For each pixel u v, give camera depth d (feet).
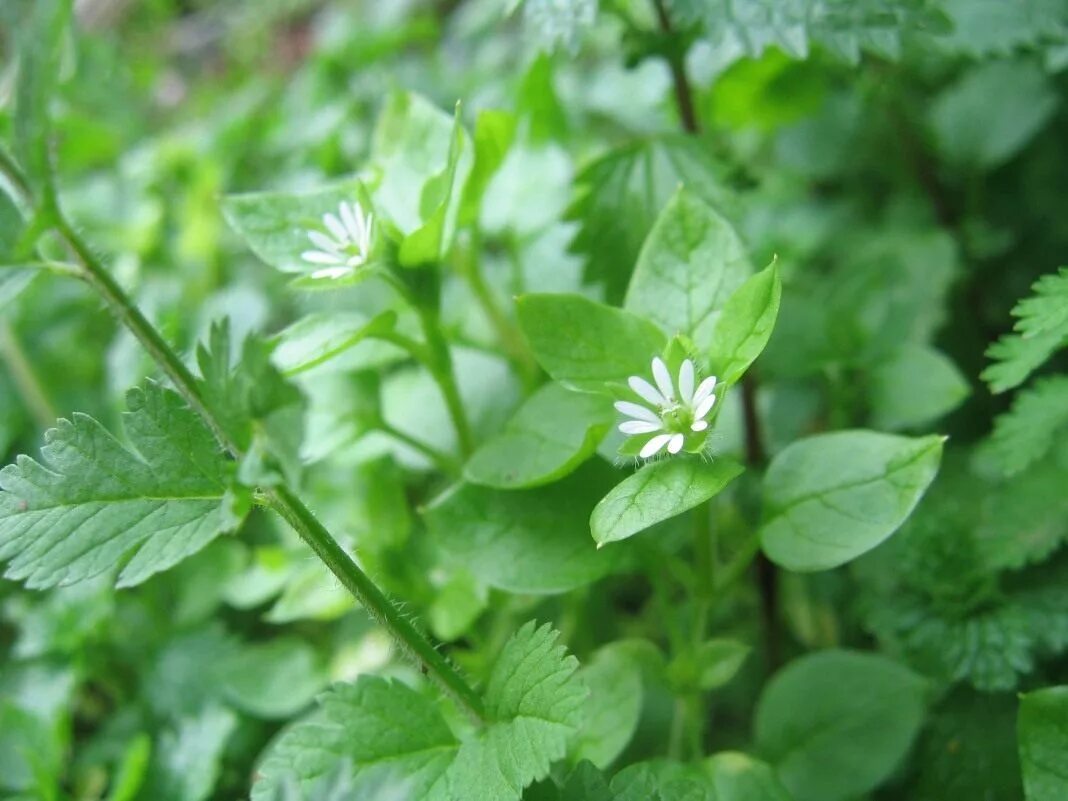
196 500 0.32
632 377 0.31
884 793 0.42
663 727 0.43
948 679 0.38
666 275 0.36
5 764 0.46
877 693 0.39
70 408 0.65
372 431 0.47
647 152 0.45
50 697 0.50
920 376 0.47
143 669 0.52
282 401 0.29
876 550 0.45
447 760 0.32
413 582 0.46
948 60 0.61
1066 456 0.40
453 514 0.36
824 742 0.38
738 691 0.48
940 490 0.47
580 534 0.36
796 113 0.55
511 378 0.49
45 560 0.31
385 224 0.38
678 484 0.30
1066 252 0.60
